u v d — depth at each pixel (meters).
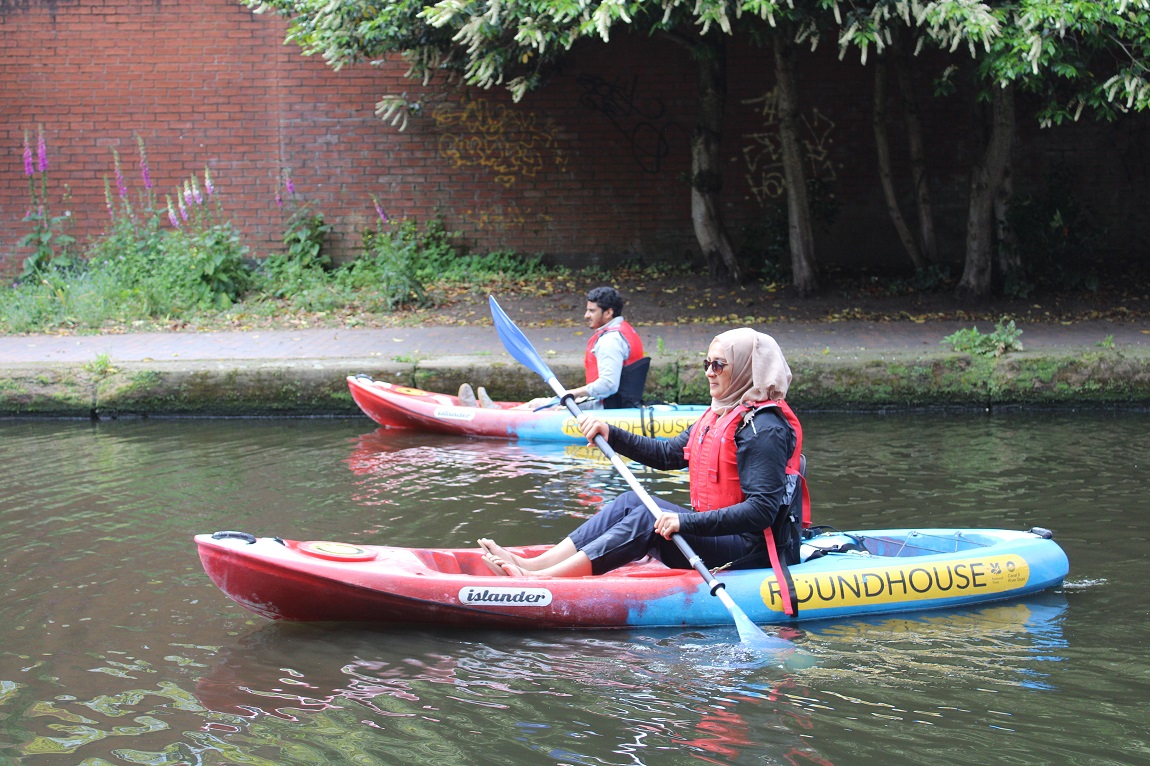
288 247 14.05
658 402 9.10
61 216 13.91
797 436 4.43
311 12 11.34
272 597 4.33
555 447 7.97
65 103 13.79
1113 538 5.42
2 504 6.27
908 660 4.05
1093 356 8.96
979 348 9.12
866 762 3.29
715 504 4.43
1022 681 3.85
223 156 13.96
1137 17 8.46
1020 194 13.20
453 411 8.41
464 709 3.66
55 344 10.43
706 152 12.69
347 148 14.02
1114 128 13.45
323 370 9.24
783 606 4.42
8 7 13.62
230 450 7.85
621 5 8.12
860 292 12.31
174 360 9.42
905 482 6.57
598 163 14.04
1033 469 6.83
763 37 10.23
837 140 13.77
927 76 13.56
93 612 4.55
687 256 14.13
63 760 3.32
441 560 4.68
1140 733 3.46
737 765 3.28
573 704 3.70
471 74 10.07
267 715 3.62
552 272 13.81
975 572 4.65
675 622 4.41
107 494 6.50
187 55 13.78
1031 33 8.57
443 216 14.11
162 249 12.86
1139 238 13.66
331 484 6.74
